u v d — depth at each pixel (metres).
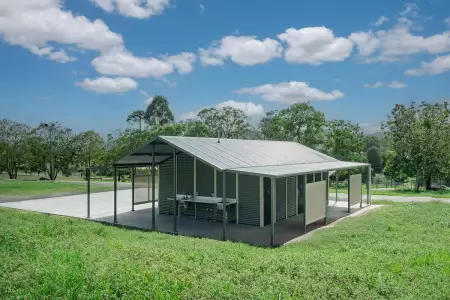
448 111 38.34
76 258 7.03
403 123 39.06
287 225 16.39
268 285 5.96
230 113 53.91
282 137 46.84
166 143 15.63
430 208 18.88
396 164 39.50
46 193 29.02
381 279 6.55
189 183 18.39
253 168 15.08
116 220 17.23
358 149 43.19
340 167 18.70
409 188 39.16
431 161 36.81
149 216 18.62
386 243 11.05
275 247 12.12
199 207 17.88
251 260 7.74
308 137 44.75
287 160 19.55
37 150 48.06
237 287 5.86
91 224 13.15
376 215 17.16
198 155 14.52
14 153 47.16
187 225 16.31
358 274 6.69
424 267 7.89
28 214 14.84
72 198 26.31
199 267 6.93
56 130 50.38
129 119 66.12
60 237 9.93
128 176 46.69
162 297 5.32
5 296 5.33
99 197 26.91
